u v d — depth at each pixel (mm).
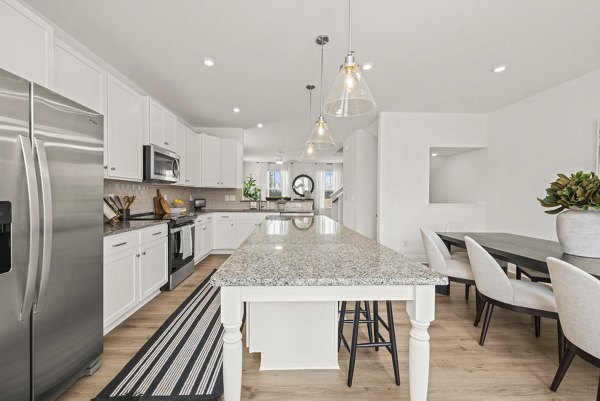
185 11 1893
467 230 3496
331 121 4672
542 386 1547
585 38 2232
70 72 1939
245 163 9992
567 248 1863
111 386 1524
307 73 2848
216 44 2309
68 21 2002
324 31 2121
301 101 3678
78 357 1509
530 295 1789
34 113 1215
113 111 2428
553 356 1838
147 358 1792
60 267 1376
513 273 3721
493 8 1864
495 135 4113
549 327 2256
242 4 1820
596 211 1771
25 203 1166
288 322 1663
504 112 3955
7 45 1439
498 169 4062
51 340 1326
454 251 3428
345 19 1972
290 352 1673
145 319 2350
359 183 5156
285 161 10094
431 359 1795
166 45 2328
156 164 3053
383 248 1423
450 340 2039
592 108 2855
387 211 4230
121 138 2543
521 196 3680
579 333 1276
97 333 1665
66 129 1406
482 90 3332
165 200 3795
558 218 1912
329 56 2506
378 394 1478
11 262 1118
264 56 2500
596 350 1215
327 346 1679
